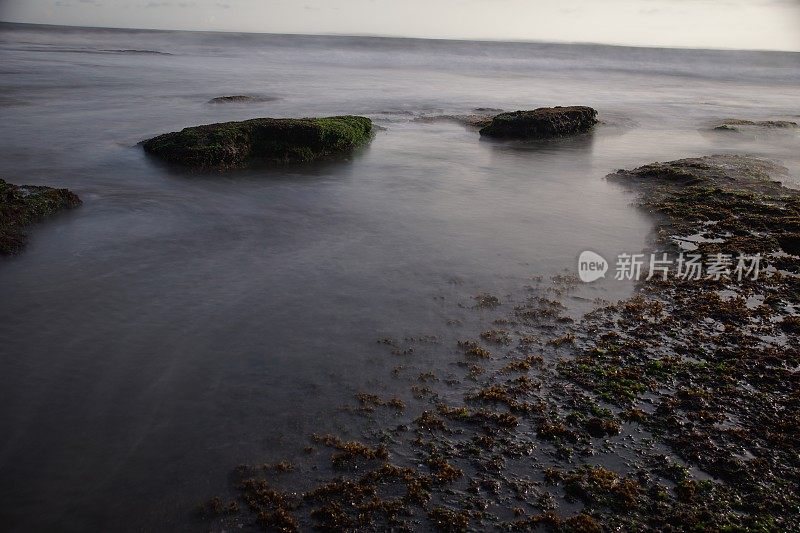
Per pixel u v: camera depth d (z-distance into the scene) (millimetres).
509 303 11008
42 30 137000
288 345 9438
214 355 9117
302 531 6184
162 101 33469
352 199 16891
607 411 8094
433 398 8297
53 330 9664
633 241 14102
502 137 26891
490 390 8461
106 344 9320
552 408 8156
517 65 72625
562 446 7438
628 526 6320
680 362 9234
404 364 9055
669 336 10000
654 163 21062
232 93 37938
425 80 52125
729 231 14500
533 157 23250
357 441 7438
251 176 18984
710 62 79438
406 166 21078
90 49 80188
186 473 6879
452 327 10141
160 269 11953
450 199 17203
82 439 7344
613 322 10453
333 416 7871
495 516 6414
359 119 25578
